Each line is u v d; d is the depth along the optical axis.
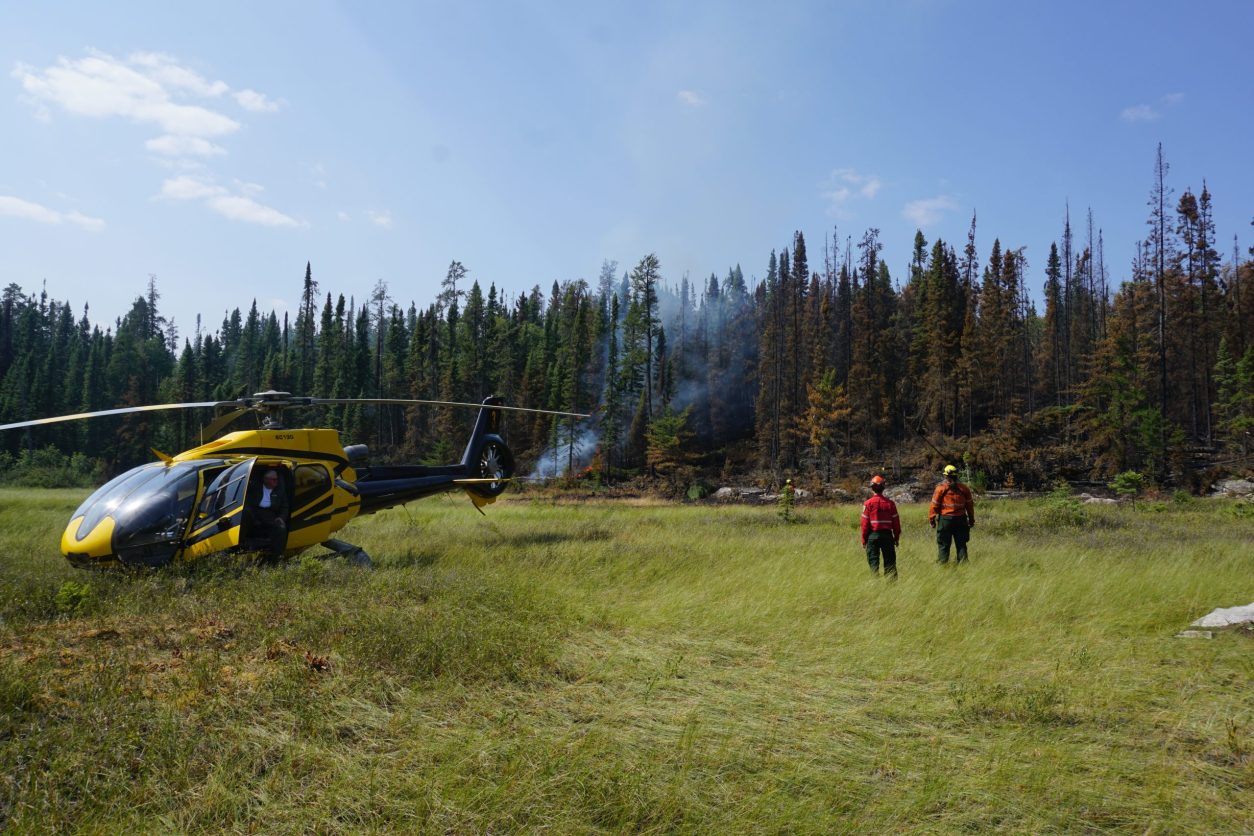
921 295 66.88
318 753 3.94
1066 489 25.50
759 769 3.98
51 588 7.14
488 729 4.39
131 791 3.48
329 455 10.41
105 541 8.27
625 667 5.71
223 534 8.65
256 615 6.50
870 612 7.53
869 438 62.06
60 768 3.60
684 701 5.04
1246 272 62.81
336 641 5.82
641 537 14.16
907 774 3.97
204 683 4.77
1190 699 5.10
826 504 44.00
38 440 77.00
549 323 97.69
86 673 4.90
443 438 67.94
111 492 8.84
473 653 5.61
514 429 73.75
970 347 57.78
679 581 9.20
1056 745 4.35
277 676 4.97
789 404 67.31
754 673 5.70
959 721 4.79
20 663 4.98
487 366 79.19
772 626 7.03
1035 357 74.44
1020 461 48.53
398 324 93.12
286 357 102.88
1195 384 56.78
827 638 6.65
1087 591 8.38
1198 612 7.68
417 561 10.77
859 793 3.78
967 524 10.95
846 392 63.12
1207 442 52.59
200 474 8.88
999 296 61.91
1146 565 10.13
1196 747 4.39
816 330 71.69
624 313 91.12
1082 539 14.34
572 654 5.97
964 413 61.19
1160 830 3.48
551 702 4.94
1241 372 47.25
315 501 10.09
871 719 4.80
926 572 9.64
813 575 9.33
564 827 3.33
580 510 27.30
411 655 5.45
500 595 7.65
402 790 3.63
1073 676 5.55
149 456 77.38
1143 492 40.06
